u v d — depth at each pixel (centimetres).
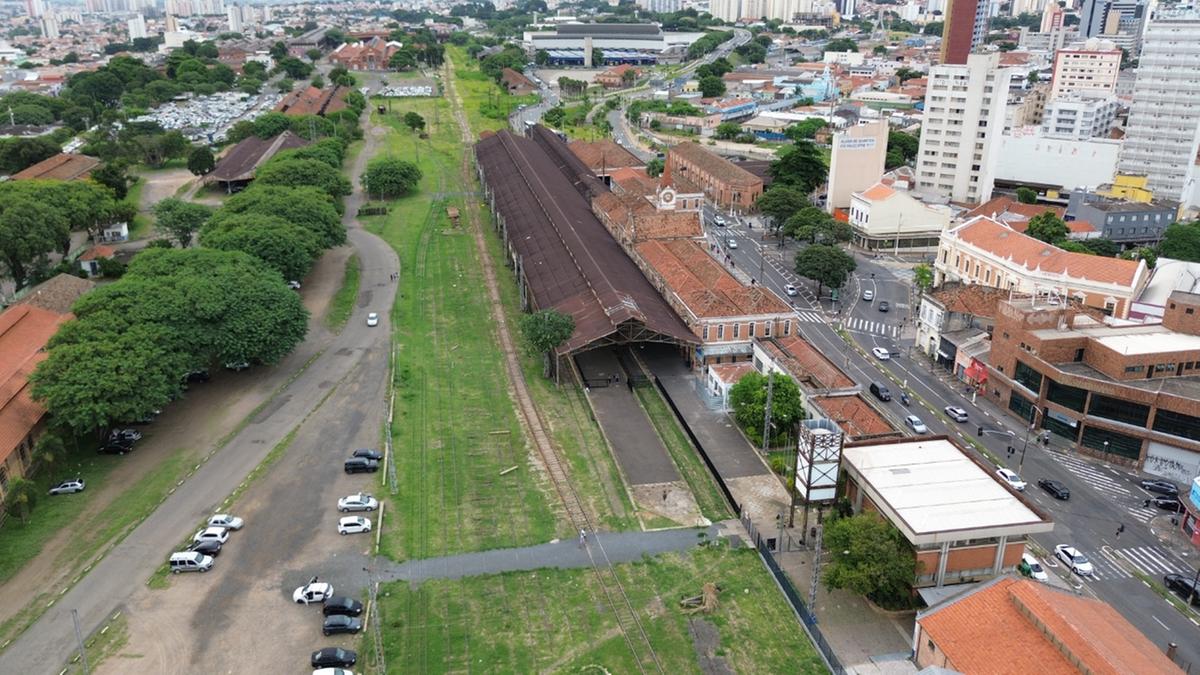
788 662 8044
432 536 9925
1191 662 8200
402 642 8244
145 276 13838
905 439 10238
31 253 17362
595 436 12312
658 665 7969
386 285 18388
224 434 12138
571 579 9194
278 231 16862
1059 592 7688
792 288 18888
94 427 11262
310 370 14250
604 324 13800
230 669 7931
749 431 12138
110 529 9975
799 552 9744
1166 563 9731
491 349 15338
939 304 15138
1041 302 13650
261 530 9975
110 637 8306
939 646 7388
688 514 10438
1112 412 11881
